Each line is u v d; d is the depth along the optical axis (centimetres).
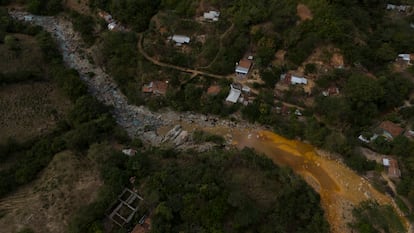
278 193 5350
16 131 6228
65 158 5703
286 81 7169
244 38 7456
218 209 4697
